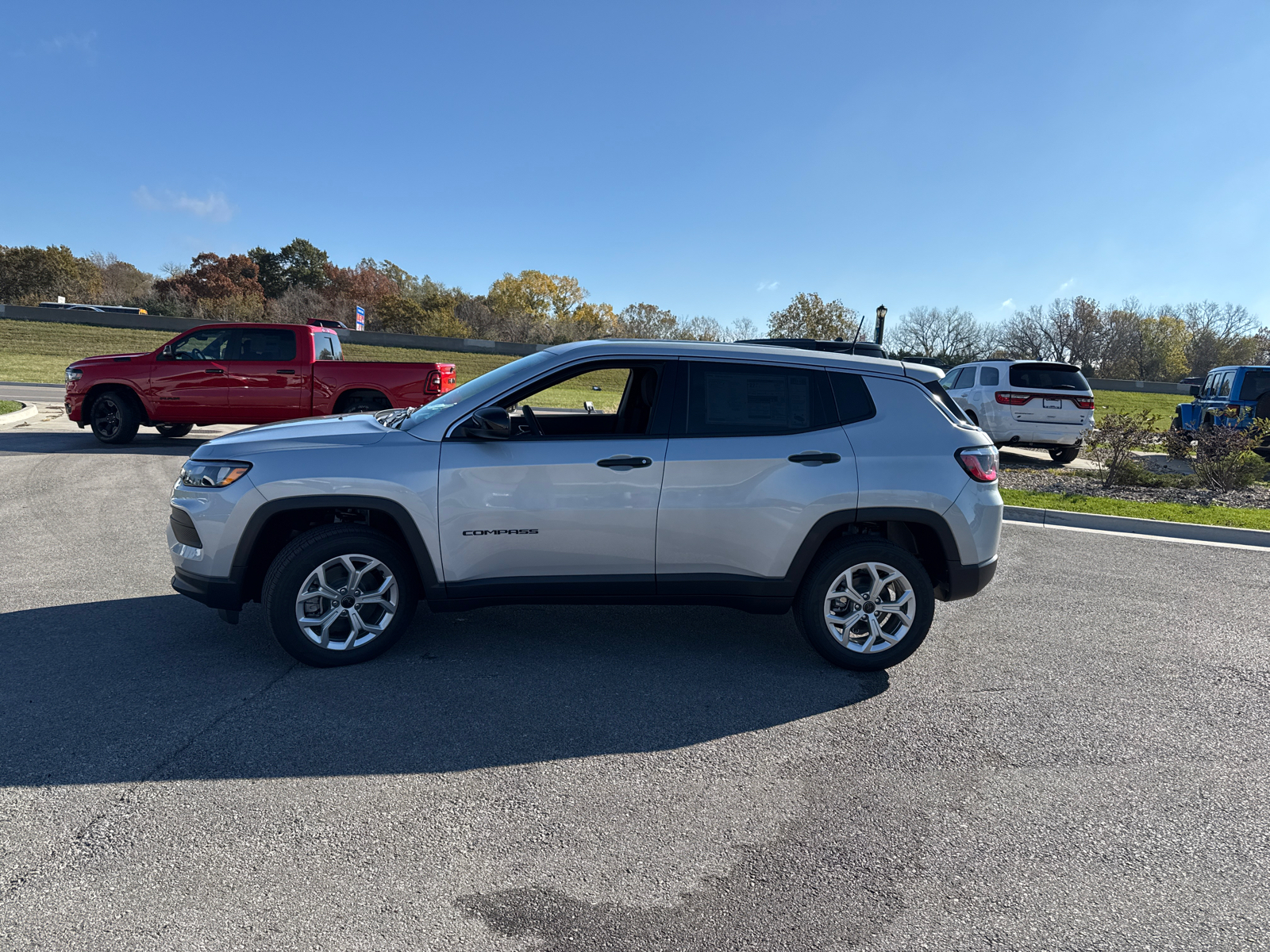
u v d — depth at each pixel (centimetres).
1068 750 344
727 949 218
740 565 407
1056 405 1346
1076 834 281
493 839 265
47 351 3475
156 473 948
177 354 1155
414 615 446
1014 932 229
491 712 357
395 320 6250
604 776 308
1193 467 1193
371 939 216
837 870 255
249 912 226
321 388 1148
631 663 420
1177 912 241
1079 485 1134
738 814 286
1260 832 285
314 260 8369
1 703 349
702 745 336
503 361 4741
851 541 412
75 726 330
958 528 412
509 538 394
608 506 395
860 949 220
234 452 392
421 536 390
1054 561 680
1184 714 383
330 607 397
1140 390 4916
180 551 399
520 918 228
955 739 350
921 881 251
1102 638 488
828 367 420
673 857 259
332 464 387
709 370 411
